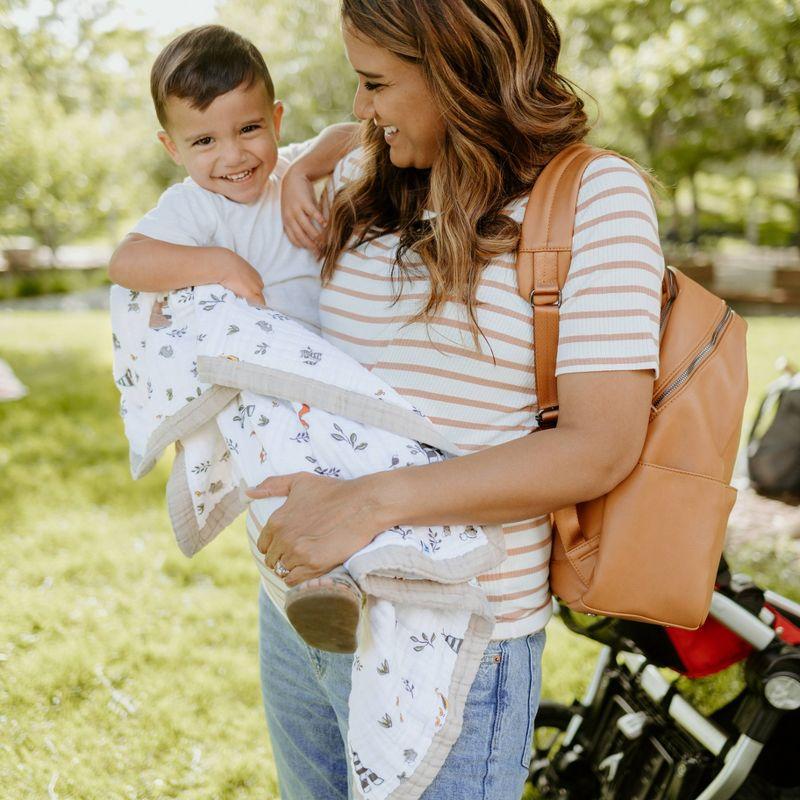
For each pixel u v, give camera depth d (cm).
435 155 131
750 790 198
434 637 119
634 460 119
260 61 163
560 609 200
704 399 125
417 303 127
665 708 206
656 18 1095
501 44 120
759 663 178
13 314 1330
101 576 370
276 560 117
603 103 1166
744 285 1357
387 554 112
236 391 136
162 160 1847
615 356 114
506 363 123
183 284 144
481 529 122
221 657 313
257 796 246
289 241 162
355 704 118
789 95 972
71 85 1636
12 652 307
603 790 213
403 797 117
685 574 124
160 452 145
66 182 1677
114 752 259
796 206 2062
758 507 452
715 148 1555
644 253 117
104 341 1022
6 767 247
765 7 830
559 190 122
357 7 120
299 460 125
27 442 555
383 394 126
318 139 169
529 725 131
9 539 402
